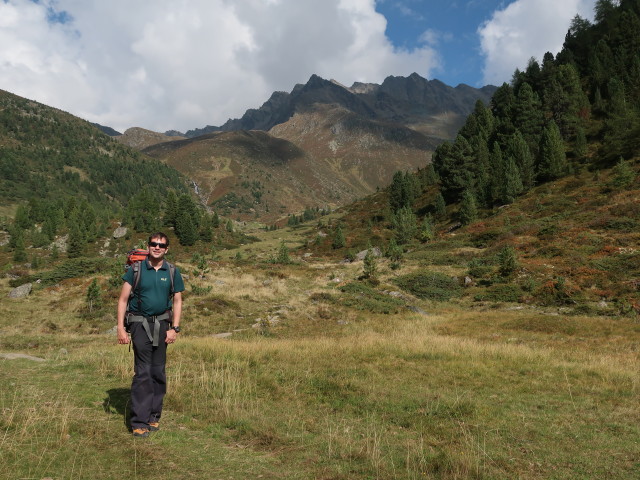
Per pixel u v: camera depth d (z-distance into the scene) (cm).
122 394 544
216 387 630
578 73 9769
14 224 13112
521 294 3022
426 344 1268
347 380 732
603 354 1222
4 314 2578
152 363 404
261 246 10056
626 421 544
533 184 6794
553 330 1828
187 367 797
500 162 7088
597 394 700
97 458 321
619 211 4438
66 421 382
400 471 354
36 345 1532
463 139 8175
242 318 2425
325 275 4128
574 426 520
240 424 457
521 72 10700
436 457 390
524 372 884
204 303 2625
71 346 1490
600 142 7212
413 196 9119
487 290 3253
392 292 3416
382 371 852
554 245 3912
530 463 393
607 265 3189
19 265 8925
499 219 5741
